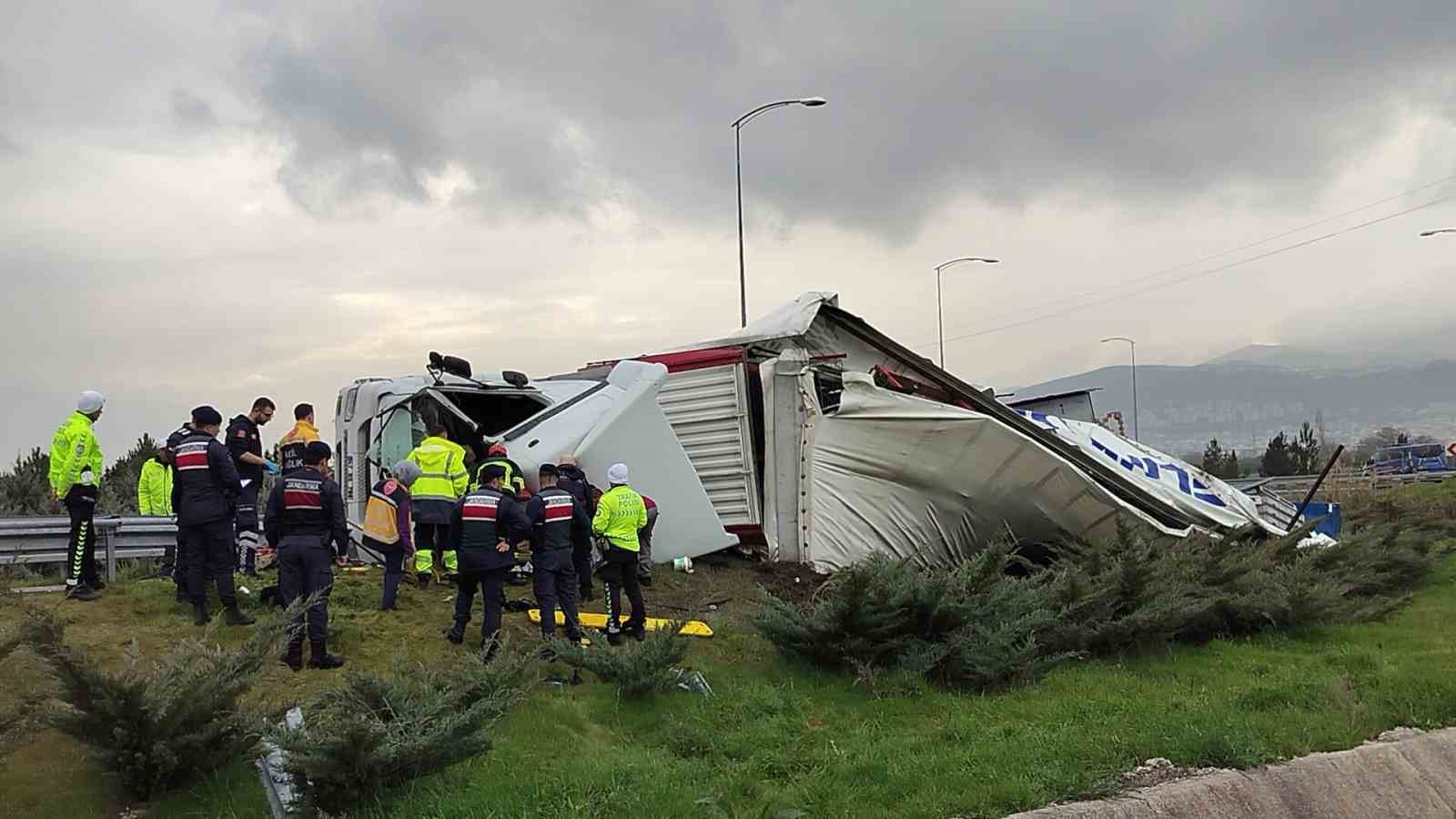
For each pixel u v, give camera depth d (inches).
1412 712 342.3
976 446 572.1
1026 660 363.6
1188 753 289.7
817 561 566.9
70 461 396.2
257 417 459.8
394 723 250.5
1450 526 794.2
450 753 249.4
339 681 317.1
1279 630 464.4
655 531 529.0
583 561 448.1
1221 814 260.1
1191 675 392.2
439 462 446.3
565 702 318.3
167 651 335.0
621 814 241.4
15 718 235.1
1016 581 419.5
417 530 451.2
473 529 366.3
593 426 516.1
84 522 401.1
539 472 426.3
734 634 417.7
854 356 646.5
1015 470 578.6
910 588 373.1
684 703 329.4
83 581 398.9
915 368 634.8
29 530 450.6
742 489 590.2
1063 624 406.9
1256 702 345.1
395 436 534.9
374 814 234.2
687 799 249.3
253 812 237.1
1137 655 421.1
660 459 531.5
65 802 235.8
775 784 266.4
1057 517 595.2
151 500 477.7
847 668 371.9
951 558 596.7
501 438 518.3
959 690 362.9
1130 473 652.1
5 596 286.7
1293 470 2284.7
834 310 637.3
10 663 297.6
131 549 467.8
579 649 338.0
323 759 229.0
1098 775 270.5
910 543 586.6
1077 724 317.7
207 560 369.1
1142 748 293.0
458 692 271.3
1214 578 478.0
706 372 605.0
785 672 373.4
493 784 255.0
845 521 574.9
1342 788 283.1
